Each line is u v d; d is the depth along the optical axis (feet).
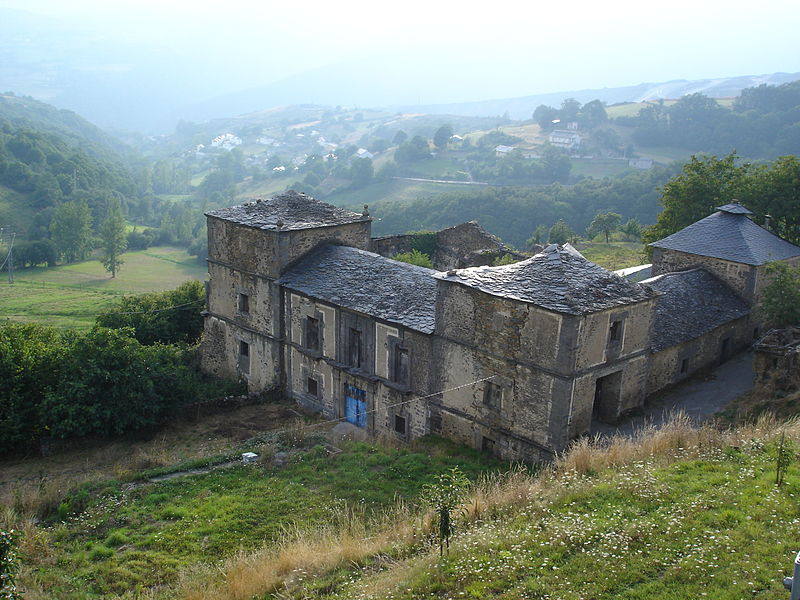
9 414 90.17
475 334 79.05
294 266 104.83
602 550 41.65
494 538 45.37
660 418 83.41
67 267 350.43
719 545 40.60
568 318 69.77
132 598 50.08
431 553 45.91
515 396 75.97
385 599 40.57
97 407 91.56
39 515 67.41
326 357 98.84
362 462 76.13
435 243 169.78
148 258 392.68
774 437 57.98
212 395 106.01
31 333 109.09
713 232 113.60
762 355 85.76
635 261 215.72
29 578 52.80
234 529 61.26
